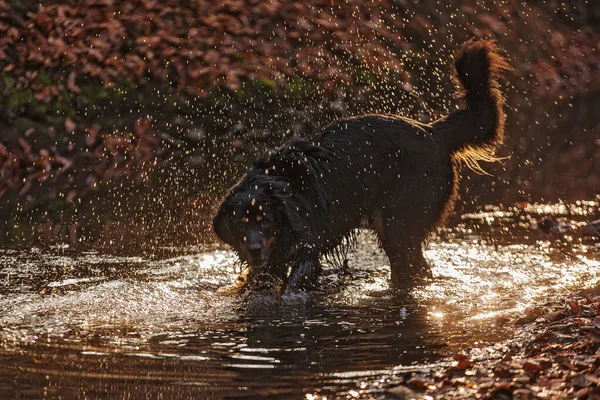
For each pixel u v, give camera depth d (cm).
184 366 645
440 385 586
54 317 798
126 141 1769
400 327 768
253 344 710
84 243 1223
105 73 1920
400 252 1042
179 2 2134
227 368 639
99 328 761
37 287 937
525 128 2434
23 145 1688
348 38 2306
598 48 3103
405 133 1039
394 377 611
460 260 1112
